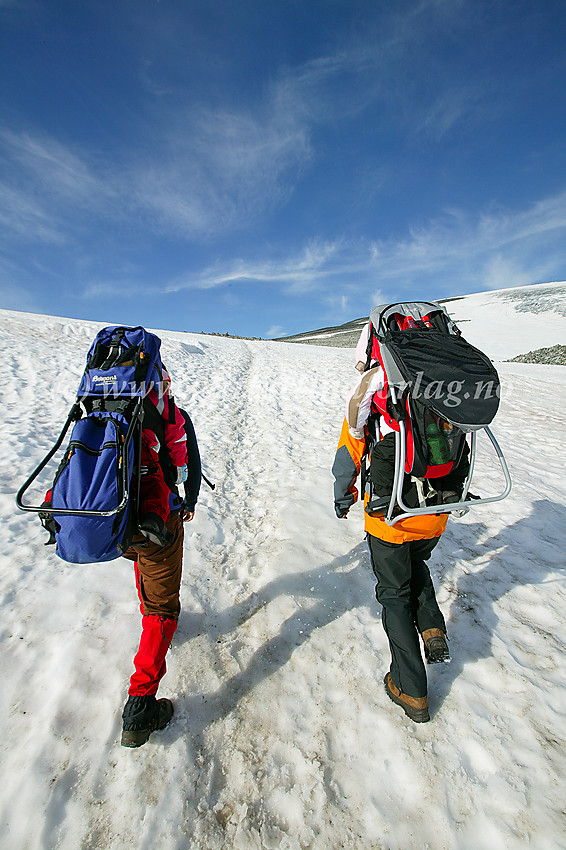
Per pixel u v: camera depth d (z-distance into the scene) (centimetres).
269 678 241
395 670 208
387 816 176
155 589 211
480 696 227
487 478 527
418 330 212
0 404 673
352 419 213
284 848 168
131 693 192
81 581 307
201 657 251
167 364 1206
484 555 354
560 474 549
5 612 271
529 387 1153
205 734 210
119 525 176
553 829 167
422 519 204
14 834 164
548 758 194
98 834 166
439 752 199
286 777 192
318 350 2270
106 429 189
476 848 164
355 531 396
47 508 172
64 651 244
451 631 271
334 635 271
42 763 188
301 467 557
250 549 375
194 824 174
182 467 230
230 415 798
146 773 188
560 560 345
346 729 212
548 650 256
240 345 2255
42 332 1252
